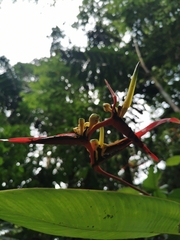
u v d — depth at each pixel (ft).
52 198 0.90
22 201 0.90
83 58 5.48
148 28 5.65
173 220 1.03
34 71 5.70
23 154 4.69
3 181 4.45
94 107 5.18
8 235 3.98
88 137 1.09
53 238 4.12
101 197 0.93
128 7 5.66
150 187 2.99
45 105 5.47
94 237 1.05
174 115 4.67
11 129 4.84
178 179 4.92
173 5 5.48
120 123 1.08
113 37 6.10
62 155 4.83
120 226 1.01
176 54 5.47
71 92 5.43
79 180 4.78
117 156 4.84
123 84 5.28
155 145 5.30
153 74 5.48
